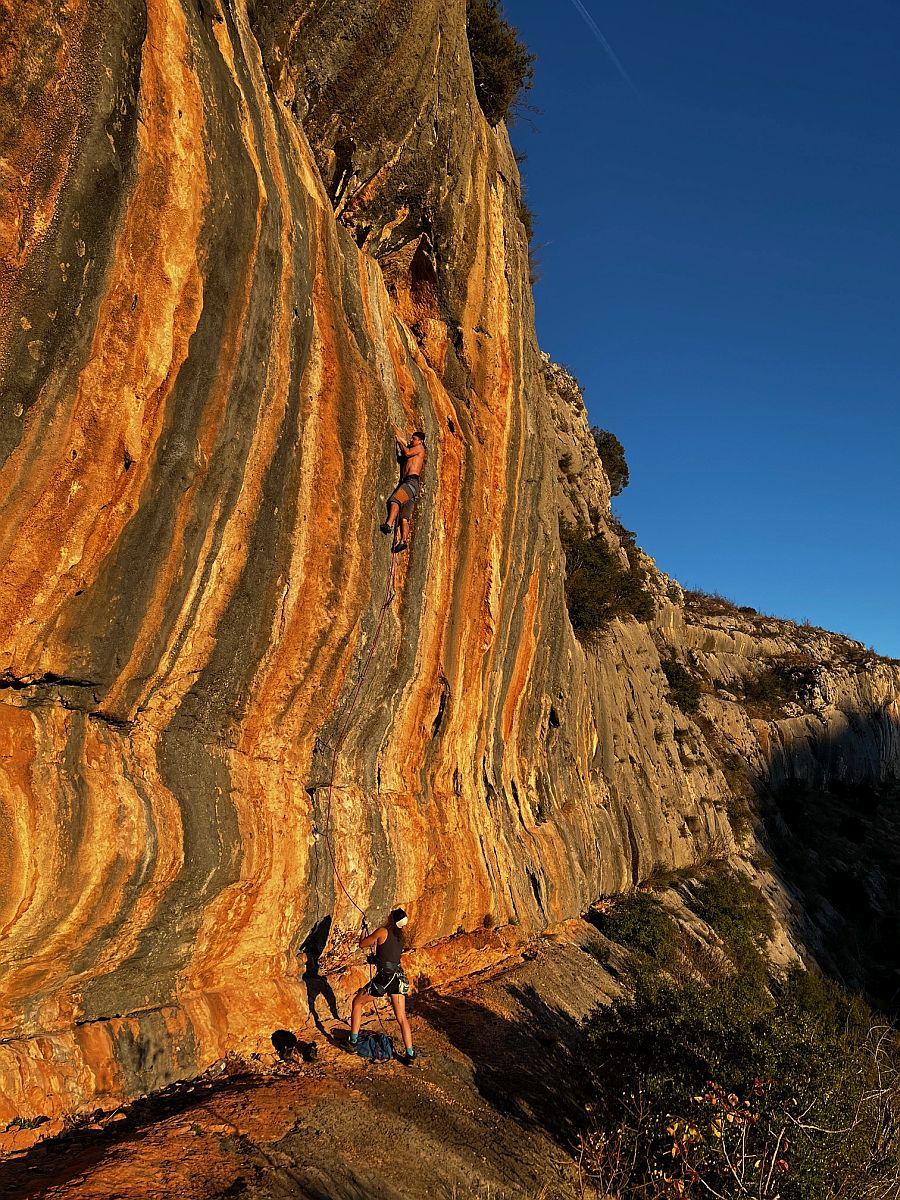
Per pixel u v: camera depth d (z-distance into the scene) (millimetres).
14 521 5688
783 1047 9812
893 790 64438
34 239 5156
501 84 13312
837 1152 8727
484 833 15062
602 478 37719
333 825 10250
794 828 49156
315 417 8727
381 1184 6574
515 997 13367
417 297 12336
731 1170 7902
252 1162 6098
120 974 7215
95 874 6551
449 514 12266
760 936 30969
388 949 9258
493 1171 7820
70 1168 5656
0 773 5953
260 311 7527
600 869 22328
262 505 8086
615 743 27172
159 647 7328
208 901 7938
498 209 13508
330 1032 9211
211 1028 7953
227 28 7398
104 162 5488
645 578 43594
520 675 17078
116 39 5430
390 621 10758
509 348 13938
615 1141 9078
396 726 11758
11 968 6148
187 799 7711
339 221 10164
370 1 9148
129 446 6277
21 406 5410
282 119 8453
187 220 6422
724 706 48562
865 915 43406
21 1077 6141
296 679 9289
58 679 6496
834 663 67938
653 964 19406
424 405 11312
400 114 10102
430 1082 8984
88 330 5719
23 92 4922
